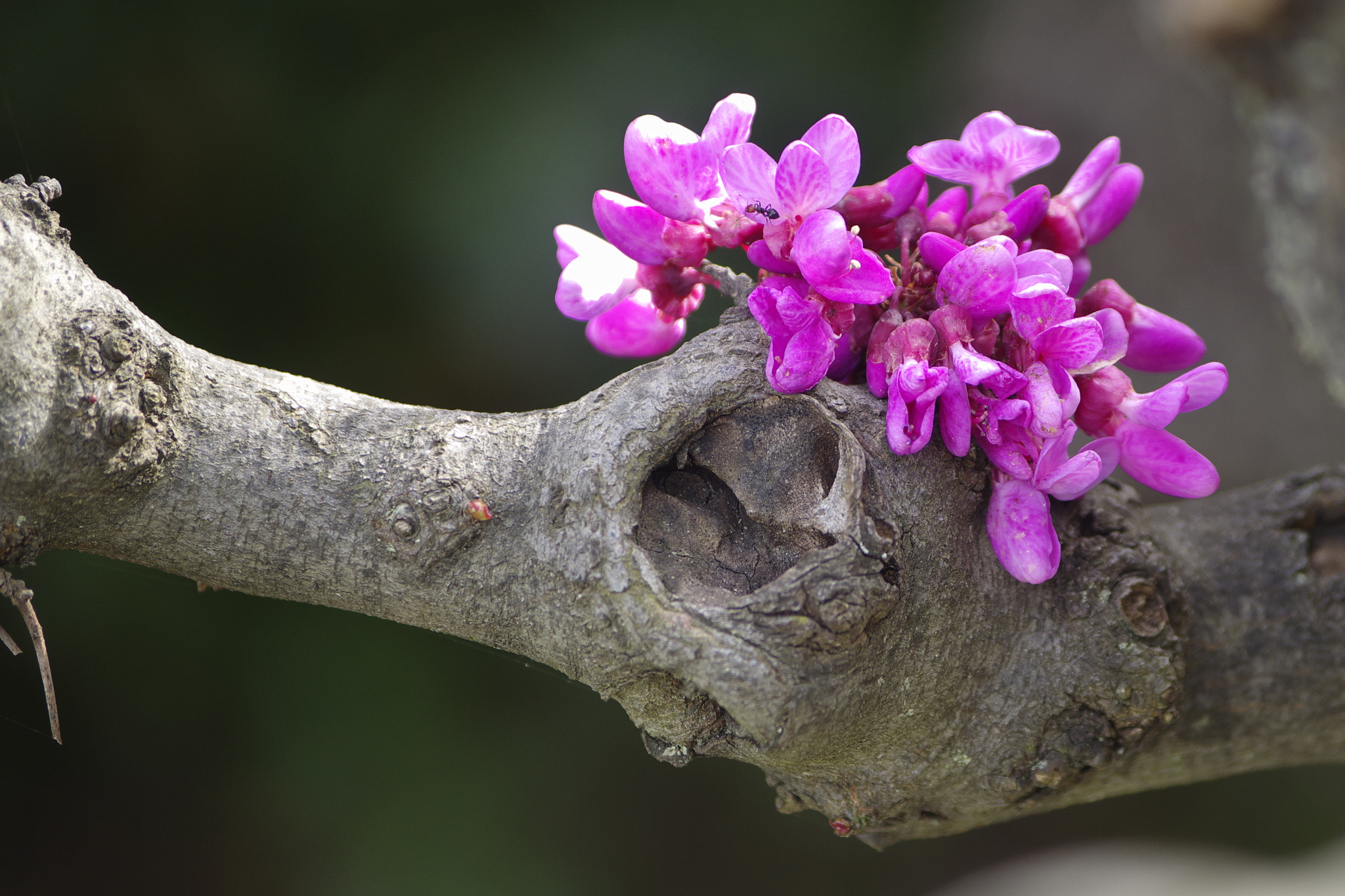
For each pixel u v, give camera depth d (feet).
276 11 5.71
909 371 3.37
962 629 3.42
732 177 3.39
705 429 3.41
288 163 5.87
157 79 5.56
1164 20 4.15
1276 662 3.51
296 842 5.93
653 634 3.38
